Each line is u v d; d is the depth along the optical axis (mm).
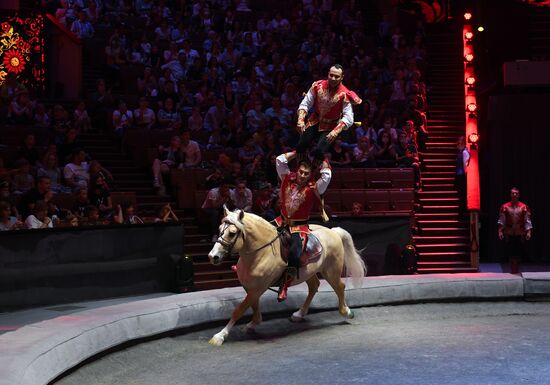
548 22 23422
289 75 21891
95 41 21281
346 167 18266
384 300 12234
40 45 20297
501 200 20469
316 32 24781
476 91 22812
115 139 17641
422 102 21125
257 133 17734
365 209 17500
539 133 20266
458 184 19172
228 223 9672
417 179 18594
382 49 24156
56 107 17016
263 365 8836
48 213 12867
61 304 11867
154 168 16328
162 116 18359
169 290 13359
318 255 10586
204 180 16219
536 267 18594
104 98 18797
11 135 15977
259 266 9953
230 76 21266
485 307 12648
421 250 17969
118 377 8469
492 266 18734
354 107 19734
